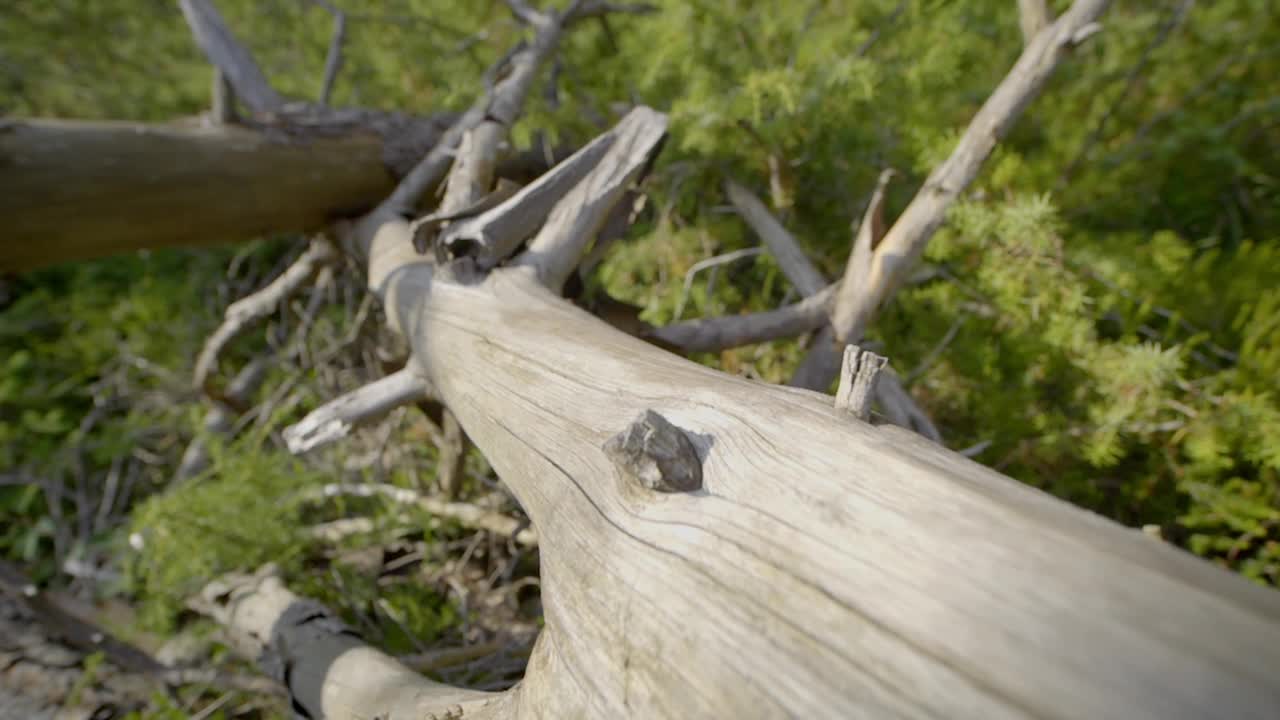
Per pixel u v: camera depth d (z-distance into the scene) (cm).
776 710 70
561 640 102
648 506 98
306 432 216
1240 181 379
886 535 73
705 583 83
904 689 63
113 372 458
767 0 312
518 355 160
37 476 412
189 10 337
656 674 83
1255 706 50
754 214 328
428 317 207
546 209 222
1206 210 379
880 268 239
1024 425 265
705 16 313
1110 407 254
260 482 297
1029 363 278
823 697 67
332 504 362
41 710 283
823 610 72
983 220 246
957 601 65
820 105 284
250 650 273
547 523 121
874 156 346
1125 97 361
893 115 322
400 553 340
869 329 310
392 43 445
